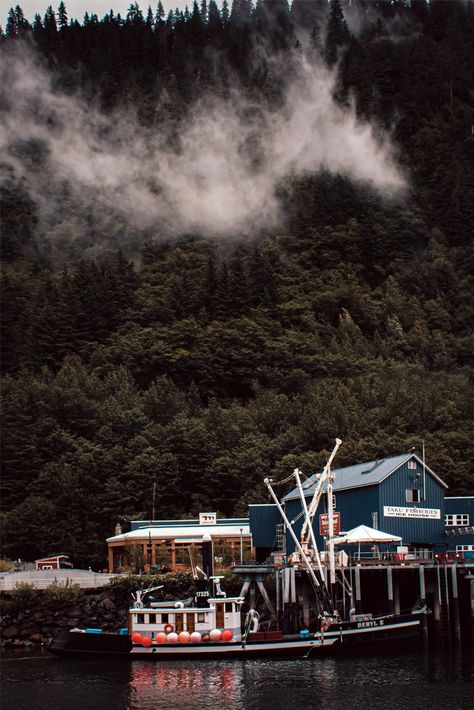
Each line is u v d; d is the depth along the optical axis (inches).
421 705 2561.5
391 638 3277.6
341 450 5369.1
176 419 6028.5
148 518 5211.6
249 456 5561.0
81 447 5713.6
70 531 5044.3
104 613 3700.8
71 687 2856.8
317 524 4092.0
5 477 5556.1
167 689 2817.4
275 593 3668.8
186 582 3769.7
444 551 3922.2
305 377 7662.4
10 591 3690.9
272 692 2748.5
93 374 7116.1
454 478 5246.1
